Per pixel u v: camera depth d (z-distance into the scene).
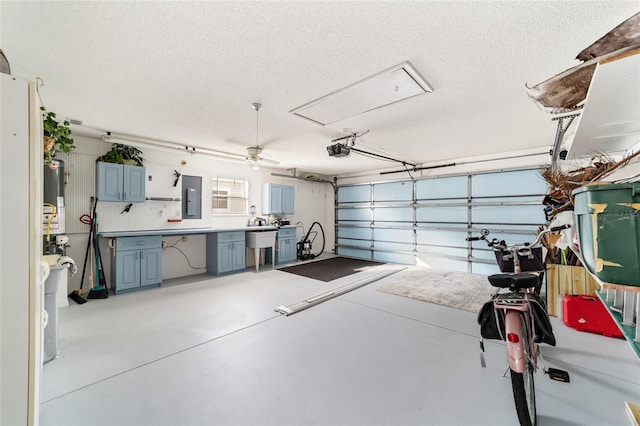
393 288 4.43
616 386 1.86
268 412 1.63
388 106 2.92
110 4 1.48
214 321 3.02
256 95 2.66
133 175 4.30
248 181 6.41
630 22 1.24
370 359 2.23
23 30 1.68
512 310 1.56
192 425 1.53
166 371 2.05
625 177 1.36
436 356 2.28
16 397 1.15
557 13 1.54
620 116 1.53
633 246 0.90
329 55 1.98
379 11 1.53
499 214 5.30
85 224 4.07
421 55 1.98
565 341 2.50
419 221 6.45
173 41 1.82
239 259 5.57
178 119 3.35
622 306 1.46
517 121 3.42
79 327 2.83
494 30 1.69
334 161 6.21
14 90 1.15
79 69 2.16
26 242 1.17
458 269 5.84
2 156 1.12
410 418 1.58
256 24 1.65
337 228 8.24
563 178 2.44
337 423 1.54
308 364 2.15
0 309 1.12
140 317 3.12
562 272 3.12
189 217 5.30
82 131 3.83
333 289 4.32
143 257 4.21
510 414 1.61
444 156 5.70
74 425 1.51
